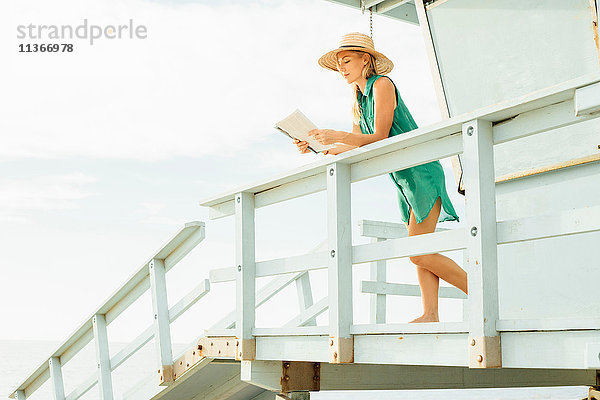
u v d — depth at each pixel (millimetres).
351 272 3385
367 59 3756
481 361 2674
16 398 6590
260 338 3883
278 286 5656
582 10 4125
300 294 5648
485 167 2787
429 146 3070
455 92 4895
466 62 4789
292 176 3693
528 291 4453
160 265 4816
